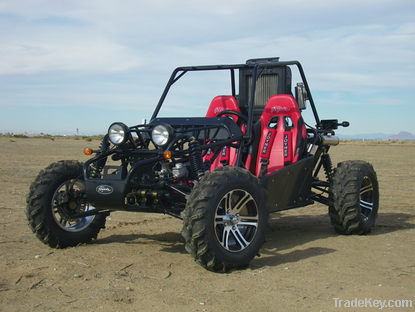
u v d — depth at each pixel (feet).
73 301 9.30
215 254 11.42
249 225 12.70
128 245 14.84
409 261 12.92
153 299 9.51
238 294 9.92
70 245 14.37
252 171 17.38
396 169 46.01
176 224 19.01
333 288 10.35
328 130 20.15
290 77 19.80
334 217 17.13
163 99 17.12
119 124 13.32
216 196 11.52
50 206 13.88
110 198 12.75
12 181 31.22
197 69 17.11
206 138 15.08
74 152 64.44
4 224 17.58
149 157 13.69
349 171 17.28
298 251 14.35
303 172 16.94
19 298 9.44
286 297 9.73
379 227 18.80
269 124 18.21
